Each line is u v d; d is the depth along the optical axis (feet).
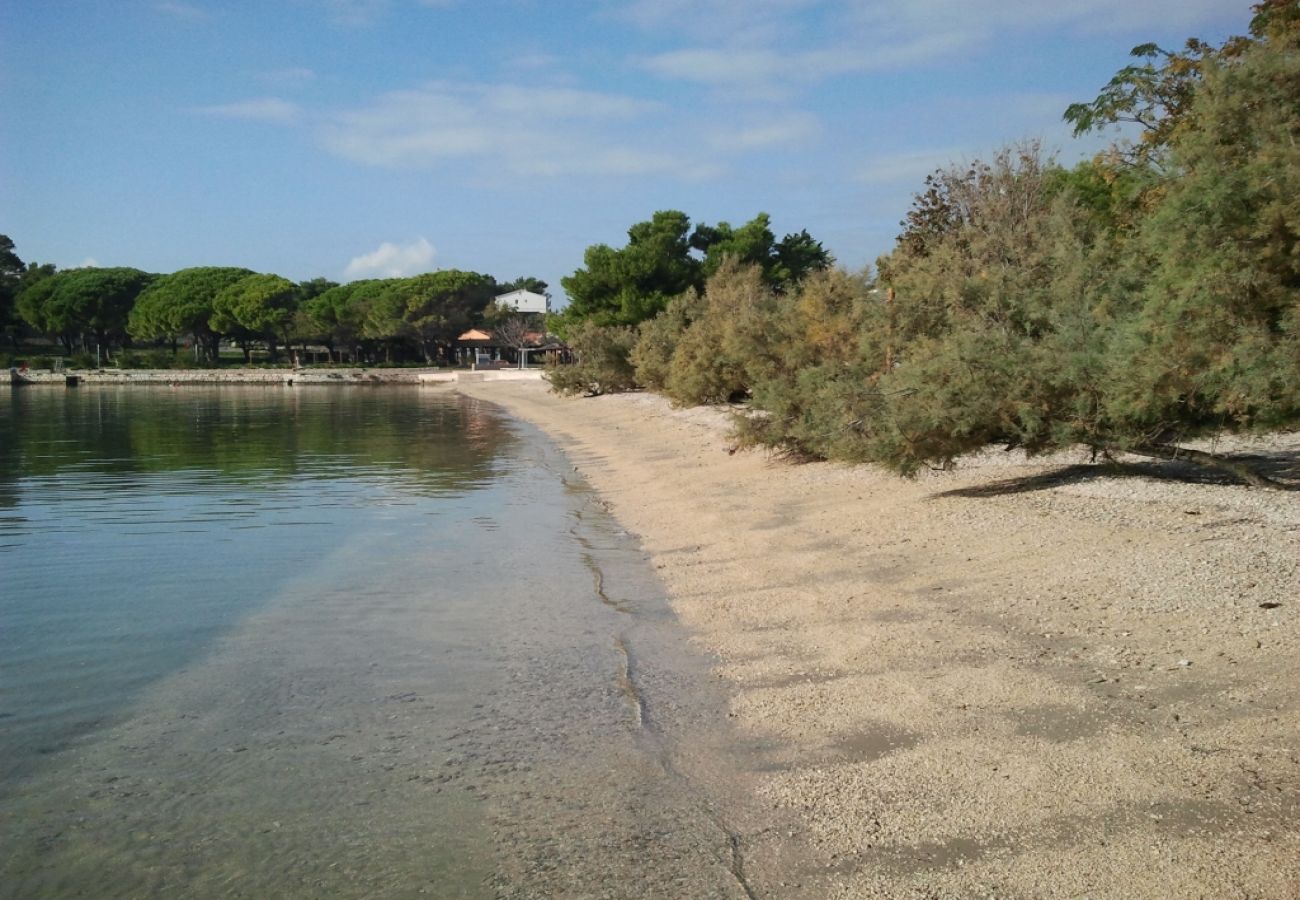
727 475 68.13
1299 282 34.30
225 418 161.17
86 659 31.50
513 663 30.50
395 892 17.40
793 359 70.49
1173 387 36.37
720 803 20.26
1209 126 35.40
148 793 21.68
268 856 18.83
